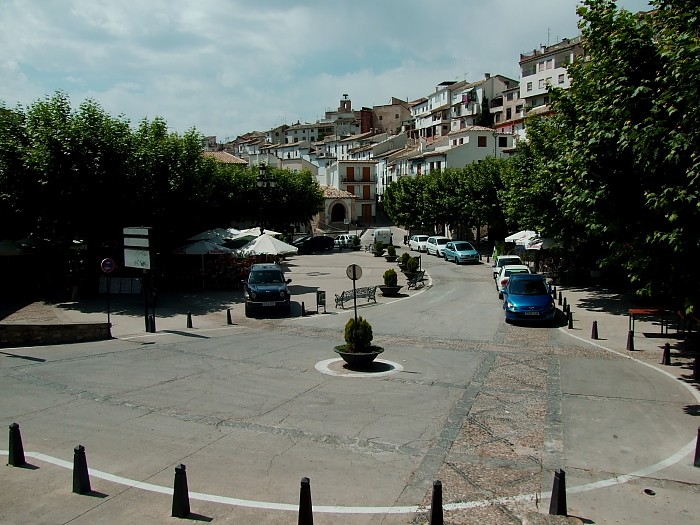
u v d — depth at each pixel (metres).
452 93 89.31
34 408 10.98
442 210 53.16
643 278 12.53
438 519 6.08
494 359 15.23
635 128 10.42
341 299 24.95
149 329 19.52
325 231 73.94
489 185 43.84
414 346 17.05
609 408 10.99
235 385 12.62
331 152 113.81
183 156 29.25
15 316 22.19
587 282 31.30
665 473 8.09
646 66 11.46
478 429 9.86
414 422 10.20
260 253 28.30
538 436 9.52
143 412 10.74
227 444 9.14
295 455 8.71
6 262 28.02
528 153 30.86
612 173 12.34
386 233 57.53
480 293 29.16
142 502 7.14
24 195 24.34
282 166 79.81
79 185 24.31
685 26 11.02
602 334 18.70
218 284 30.72
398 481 7.84
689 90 9.78
